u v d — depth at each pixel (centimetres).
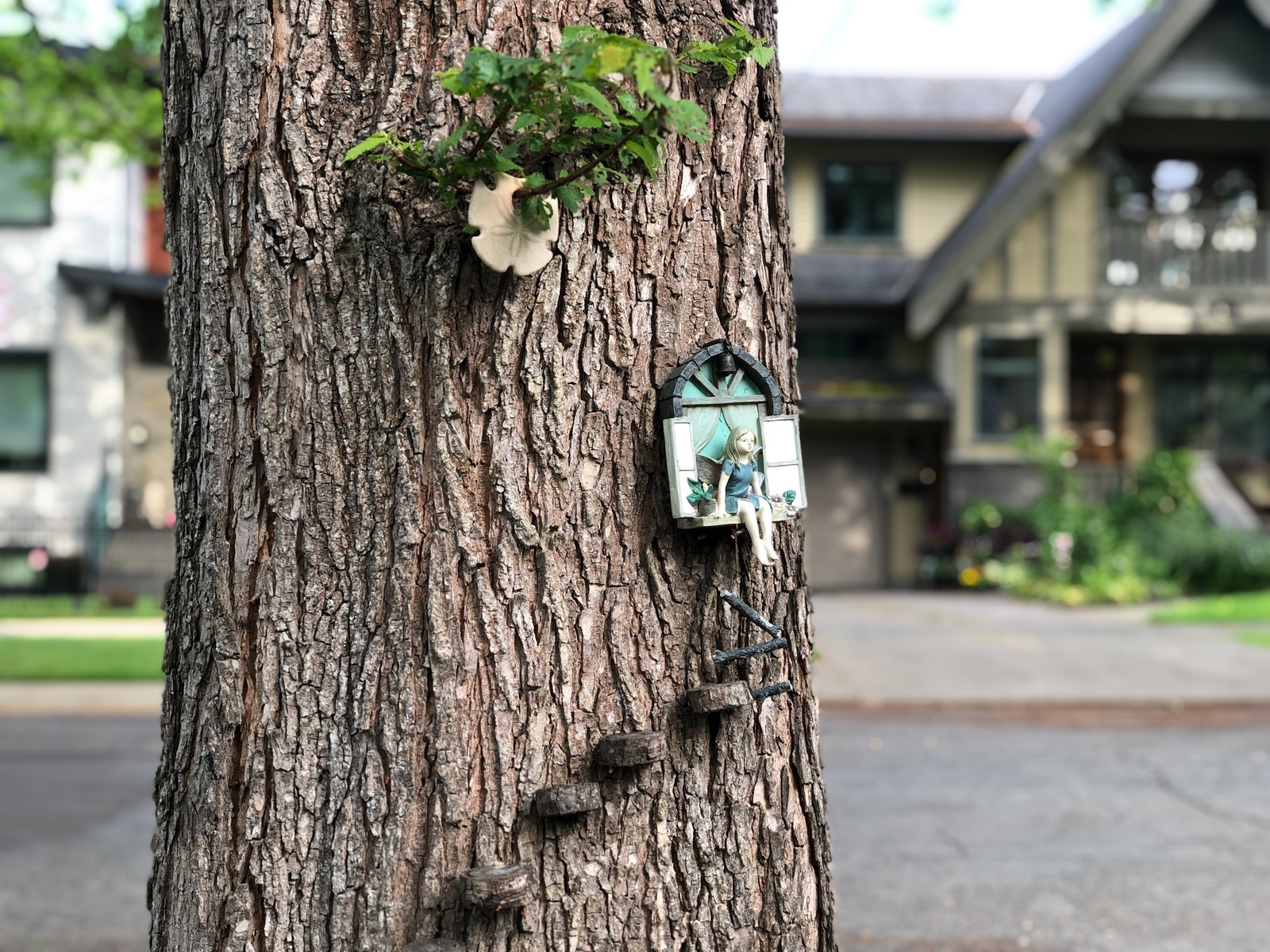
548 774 180
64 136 1277
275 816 178
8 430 1753
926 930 461
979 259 1788
